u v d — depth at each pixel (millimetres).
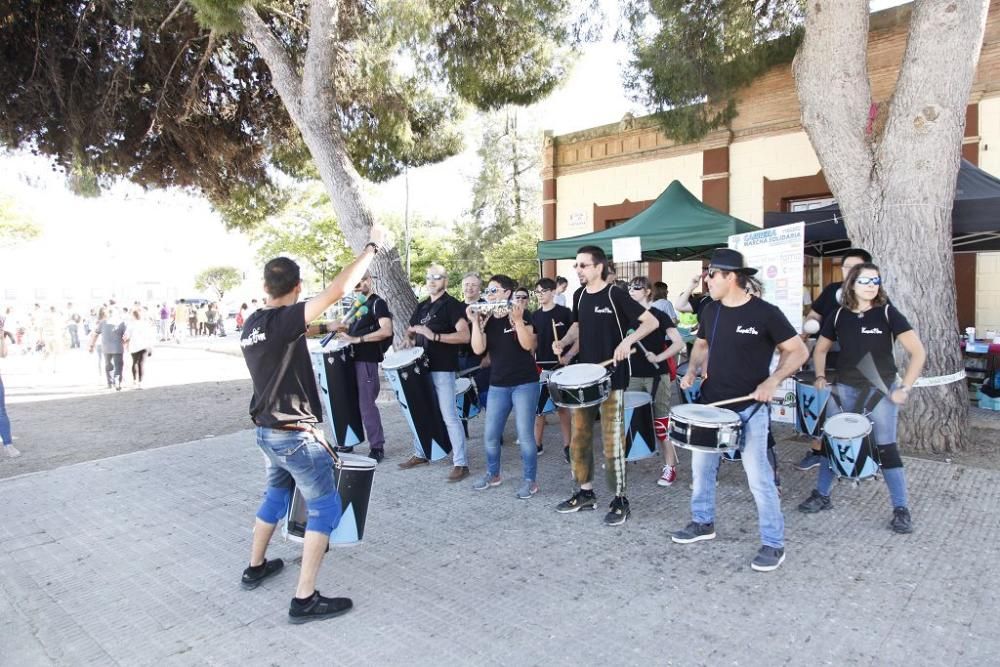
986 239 7406
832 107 6137
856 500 4684
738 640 2912
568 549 3986
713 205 11508
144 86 11414
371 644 2998
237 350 22016
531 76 10352
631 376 5141
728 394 3680
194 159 12211
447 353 5531
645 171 12555
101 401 11172
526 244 27172
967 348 8250
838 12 6008
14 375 15844
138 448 7527
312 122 8844
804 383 5344
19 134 11164
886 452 4074
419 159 12586
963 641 2855
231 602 3471
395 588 3555
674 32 9250
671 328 5012
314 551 3191
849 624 3018
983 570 3529
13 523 4809
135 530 4602
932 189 5770
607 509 4672
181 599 3527
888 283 5926
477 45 9828
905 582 3414
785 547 3893
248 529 4555
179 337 27844
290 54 10961
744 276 3666
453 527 4418
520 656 2850
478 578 3641
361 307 6195
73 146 10938
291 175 13383
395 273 8922
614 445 4348
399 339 8883
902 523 4070
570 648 2900
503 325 4922
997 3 8617
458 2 9031
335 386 5977
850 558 3725
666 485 5188
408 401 5578
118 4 9992
